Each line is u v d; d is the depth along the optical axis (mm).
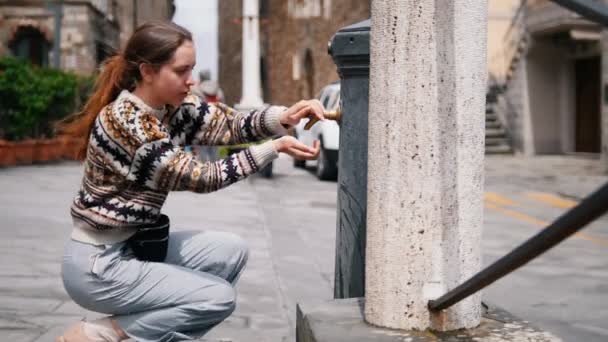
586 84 18578
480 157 2025
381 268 2018
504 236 6641
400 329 2002
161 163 1862
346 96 2508
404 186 1967
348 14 25688
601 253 5773
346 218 2525
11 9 19828
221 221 6605
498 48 20406
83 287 1980
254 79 16688
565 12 16547
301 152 1960
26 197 8109
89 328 2072
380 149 1988
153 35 1894
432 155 1952
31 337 2975
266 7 31328
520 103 19109
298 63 29328
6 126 13234
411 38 1923
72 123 1984
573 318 3725
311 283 4223
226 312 2094
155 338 2072
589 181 12125
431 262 1983
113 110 1893
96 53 20406
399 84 1938
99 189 1919
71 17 19922
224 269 2246
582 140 18812
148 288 2000
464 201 2002
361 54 2418
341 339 1914
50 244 5230
